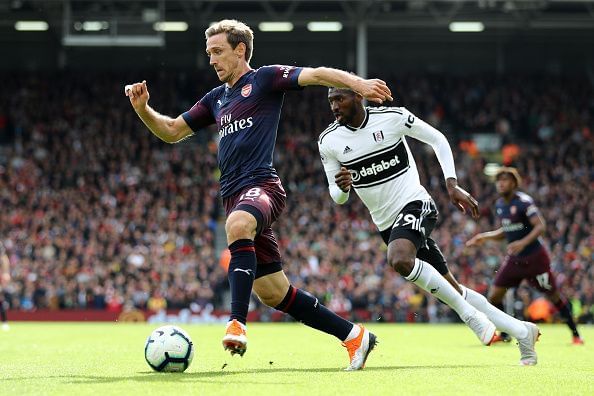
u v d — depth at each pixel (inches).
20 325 1362.0
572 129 2486.5
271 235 408.5
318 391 317.7
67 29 1967.3
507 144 2476.6
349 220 1950.1
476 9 2327.8
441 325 1446.9
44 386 334.6
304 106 2460.6
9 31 2630.4
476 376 390.9
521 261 797.9
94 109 2443.4
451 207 2027.6
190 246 1860.2
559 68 2765.7
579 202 2059.5
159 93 2544.3
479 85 2620.6
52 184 2123.5
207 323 1646.2
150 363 399.9
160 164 2208.4
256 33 2701.8
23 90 2479.1
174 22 2380.7
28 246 1800.0
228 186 404.8
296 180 2167.8
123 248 1795.0
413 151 2279.8
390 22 2341.3
